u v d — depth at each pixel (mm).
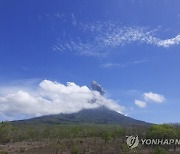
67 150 162250
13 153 159125
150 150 137750
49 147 172500
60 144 178500
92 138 193125
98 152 147500
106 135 182625
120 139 174000
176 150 137625
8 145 191125
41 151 162125
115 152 144375
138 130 190375
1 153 154500
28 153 158000
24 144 191250
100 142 173750
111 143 165625
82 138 197000
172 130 147750
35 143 191375
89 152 150125
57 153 154500
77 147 154250
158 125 153875
